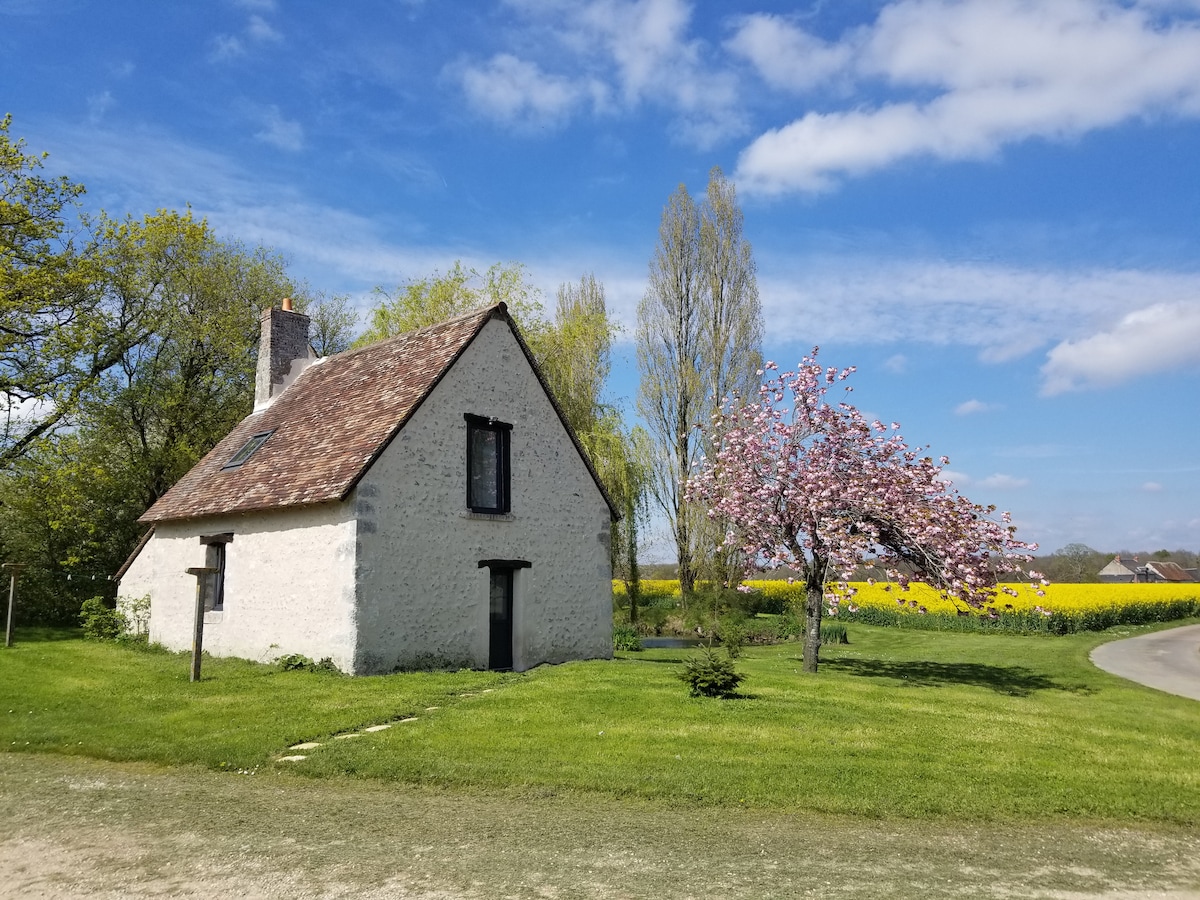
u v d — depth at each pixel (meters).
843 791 8.21
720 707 11.99
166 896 5.50
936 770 9.09
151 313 30.52
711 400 37.12
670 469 37.69
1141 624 40.53
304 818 7.25
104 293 28.83
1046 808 8.01
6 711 11.56
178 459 29.19
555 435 19.11
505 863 6.21
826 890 5.83
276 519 16.72
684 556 36.69
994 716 12.77
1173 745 11.35
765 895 5.70
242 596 17.36
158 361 30.77
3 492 26.94
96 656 17.83
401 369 18.11
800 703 12.67
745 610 37.31
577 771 8.63
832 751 9.72
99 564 28.28
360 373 19.69
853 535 17.97
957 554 17.11
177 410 30.52
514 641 17.67
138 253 29.77
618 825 7.19
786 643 30.61
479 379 17.62
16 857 6.25
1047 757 10.05
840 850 6.73
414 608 15.72
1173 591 50.81
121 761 9.28
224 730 10.34
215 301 31.72
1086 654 26.33
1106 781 9.03
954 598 18.03
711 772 8.65
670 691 13.21
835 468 18.67
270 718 10.95
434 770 8.62
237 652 17.28
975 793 8.35
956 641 30.89
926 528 17.19
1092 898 5.86
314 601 15.61
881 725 11.34
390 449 15.67
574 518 19.25
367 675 14.78
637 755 9.29
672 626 34.53
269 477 17.56
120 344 29.47
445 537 16.45
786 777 8.57
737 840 6.89
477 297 30.09
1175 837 7.42
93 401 27.88
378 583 15.16
